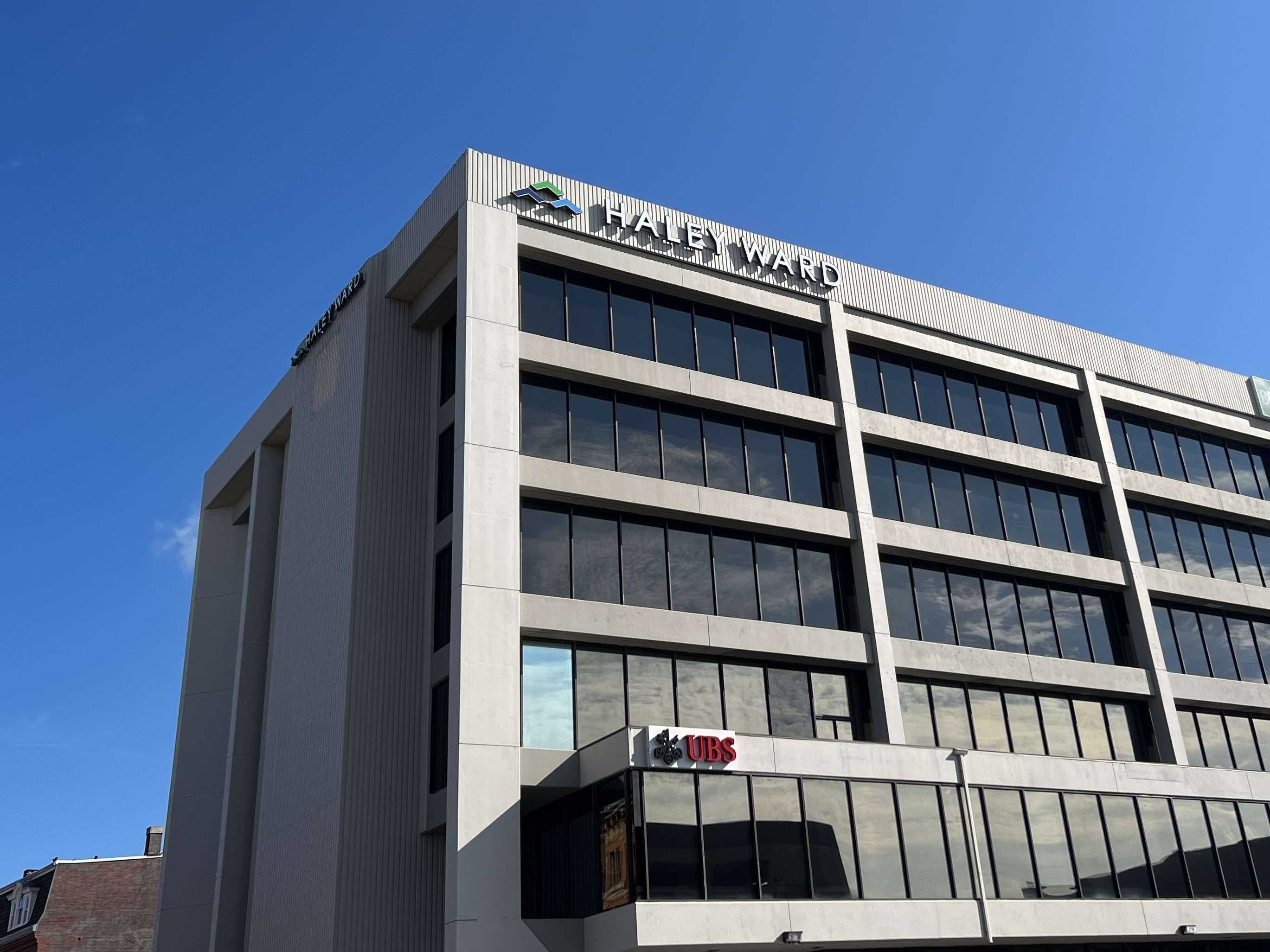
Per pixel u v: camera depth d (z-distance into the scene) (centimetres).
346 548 3484
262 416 4653
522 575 3206
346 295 3950
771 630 3466
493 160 3578
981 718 3822
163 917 4334
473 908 2723
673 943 2570
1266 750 4441
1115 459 4569
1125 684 4094
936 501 4100
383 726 3250
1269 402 5188
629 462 3516
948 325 4350
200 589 4975
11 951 6003
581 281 3653
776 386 3919
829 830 2900
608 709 3178
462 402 3234
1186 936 3369
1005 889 3112
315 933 3116
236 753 4128
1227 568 4759
